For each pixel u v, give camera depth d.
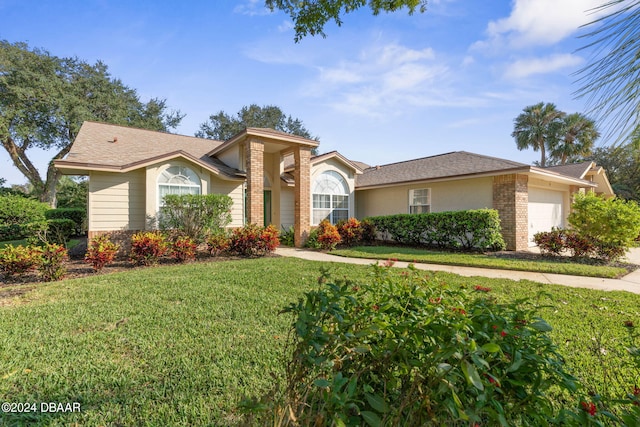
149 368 3.06
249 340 3.65
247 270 7.71
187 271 7.62
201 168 11.72
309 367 1.61
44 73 24.39
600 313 4.55
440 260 9.41
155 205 10.75
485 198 12.38
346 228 13.39
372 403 1.38
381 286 2.18
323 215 15.09
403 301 1.97
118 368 3.06
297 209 13.31
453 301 1.96
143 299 5.22
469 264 8.89
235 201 13.16
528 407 1.42
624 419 1.21
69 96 24.38
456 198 13.44
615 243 9.65
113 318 4.35
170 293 5.58
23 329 3.97
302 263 8.81
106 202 10.14
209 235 10.80
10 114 22.31
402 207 15.85
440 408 1.36
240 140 12.40
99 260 7.65
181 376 2.93
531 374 1.48
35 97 23.06
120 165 10.04
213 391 2.71
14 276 7.10
